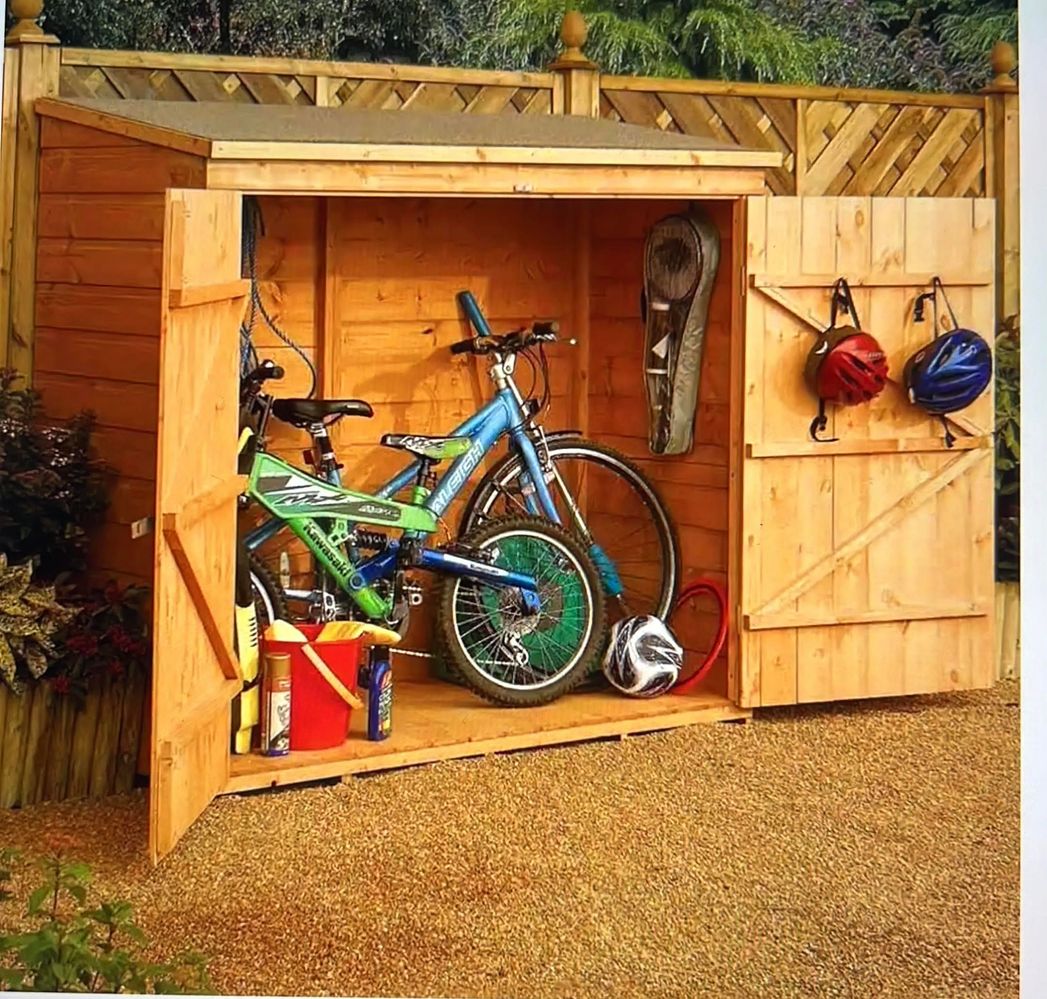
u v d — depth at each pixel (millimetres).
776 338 5129
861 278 5199
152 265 4578
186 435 3965
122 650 4543
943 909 3834
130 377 4703
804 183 6453
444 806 4438
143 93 5340
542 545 5332
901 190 6703
